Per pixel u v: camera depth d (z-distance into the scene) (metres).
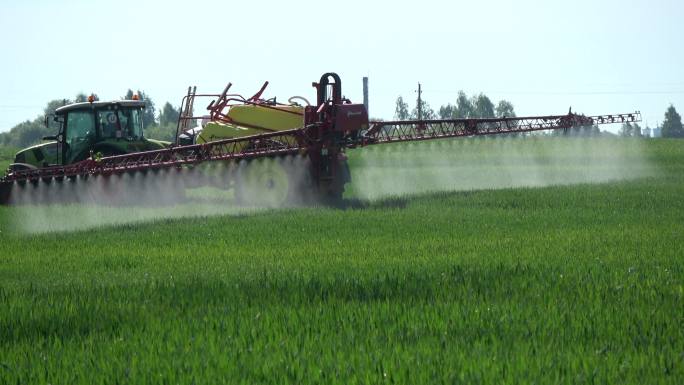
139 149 76.31
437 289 28.64
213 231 49.44
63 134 75.50
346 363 19.88
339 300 27.33
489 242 41.38
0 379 19.72
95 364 20.73
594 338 21.94
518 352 20.48
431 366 19.48
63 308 27.05
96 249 43.38
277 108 70.75
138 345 22.34
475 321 23.89
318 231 48.22
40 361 21.19
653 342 21.34
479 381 18.39
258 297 28.17
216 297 28.45
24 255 41.78
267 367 19.78
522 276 30.56
